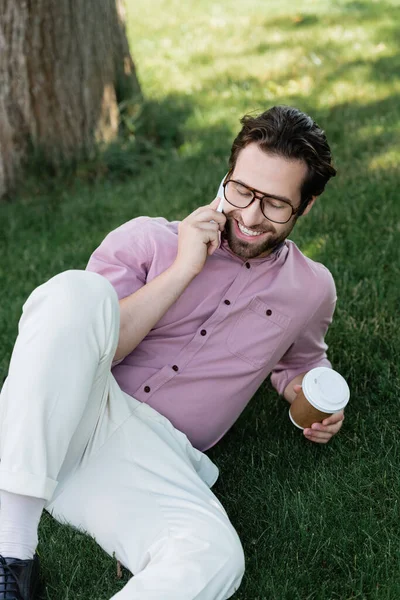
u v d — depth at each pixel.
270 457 2.62
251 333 2.37
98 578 2.15
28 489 1.88
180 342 2.36
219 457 2.65
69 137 5.15
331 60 7.25
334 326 3.26
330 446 2.64
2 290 3.92
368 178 4.61
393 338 3.17
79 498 2.14
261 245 2.27
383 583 2.10
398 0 9.40
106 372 2.10
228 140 5.64
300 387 2.48
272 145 2.15
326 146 2.25
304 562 2.18
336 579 2.13
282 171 2.16
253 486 2.49
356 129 5.48
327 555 2.21
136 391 2.33
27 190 5.03
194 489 2.09
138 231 2.41
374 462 2.53
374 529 2.28
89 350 1.98
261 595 2.08
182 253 2.27
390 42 7.70
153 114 5.83
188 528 1.98
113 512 2.09
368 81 6.59
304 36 8.09
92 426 2.16
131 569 2.05
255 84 6.80
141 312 2.24
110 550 2.12
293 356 2.63
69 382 1.94
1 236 4.55
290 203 2.20
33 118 5.00
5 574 1.86
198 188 4.79
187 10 9.59
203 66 7.42
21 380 1.93
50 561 2.18
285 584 2.10
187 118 6.10
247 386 2.41
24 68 4.88
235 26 8.73
